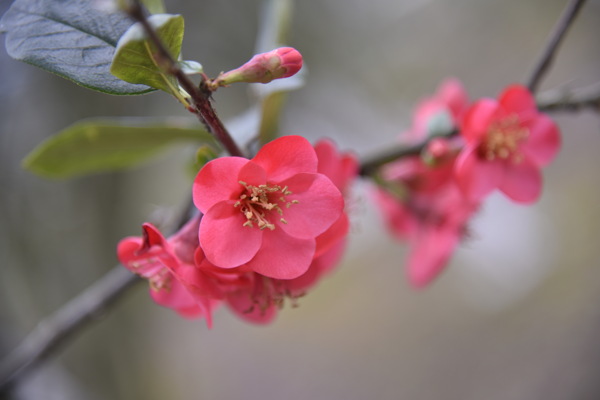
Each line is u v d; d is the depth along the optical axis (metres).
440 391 0.97
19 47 0.32
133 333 0.65
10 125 0.56
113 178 0.63
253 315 0.36
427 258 0.42
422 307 1.12
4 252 0.56
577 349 0.82
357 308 1.18
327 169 0.35
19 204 0.57
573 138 0.97
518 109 0.37
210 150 0.33
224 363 1.12
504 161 0.37
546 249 0.98
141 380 0.66
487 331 0.98
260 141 0.37
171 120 0.38
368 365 1.09
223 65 0.71
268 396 1.11
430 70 0.89
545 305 0.93
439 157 0.38
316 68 0.79
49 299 0.58
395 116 0.86
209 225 0.32
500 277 1.02
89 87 0.32
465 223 0.43
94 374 0.60
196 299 0.33
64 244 0.60
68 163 0.39
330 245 0.33
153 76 0.31
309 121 0.80
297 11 0.78
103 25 0.32
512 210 1.02
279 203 0.33
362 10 0.82
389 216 0.44
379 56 0.85
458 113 0.41
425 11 0.87
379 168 0.40
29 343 0.42
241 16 0.71
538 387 0.83
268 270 0.32
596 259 0.91
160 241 0.33
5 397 0.41
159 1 0.33
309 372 1.13
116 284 0.40
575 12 0.36
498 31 0.90
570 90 0.38
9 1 0.43
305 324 1.20
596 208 0.95
